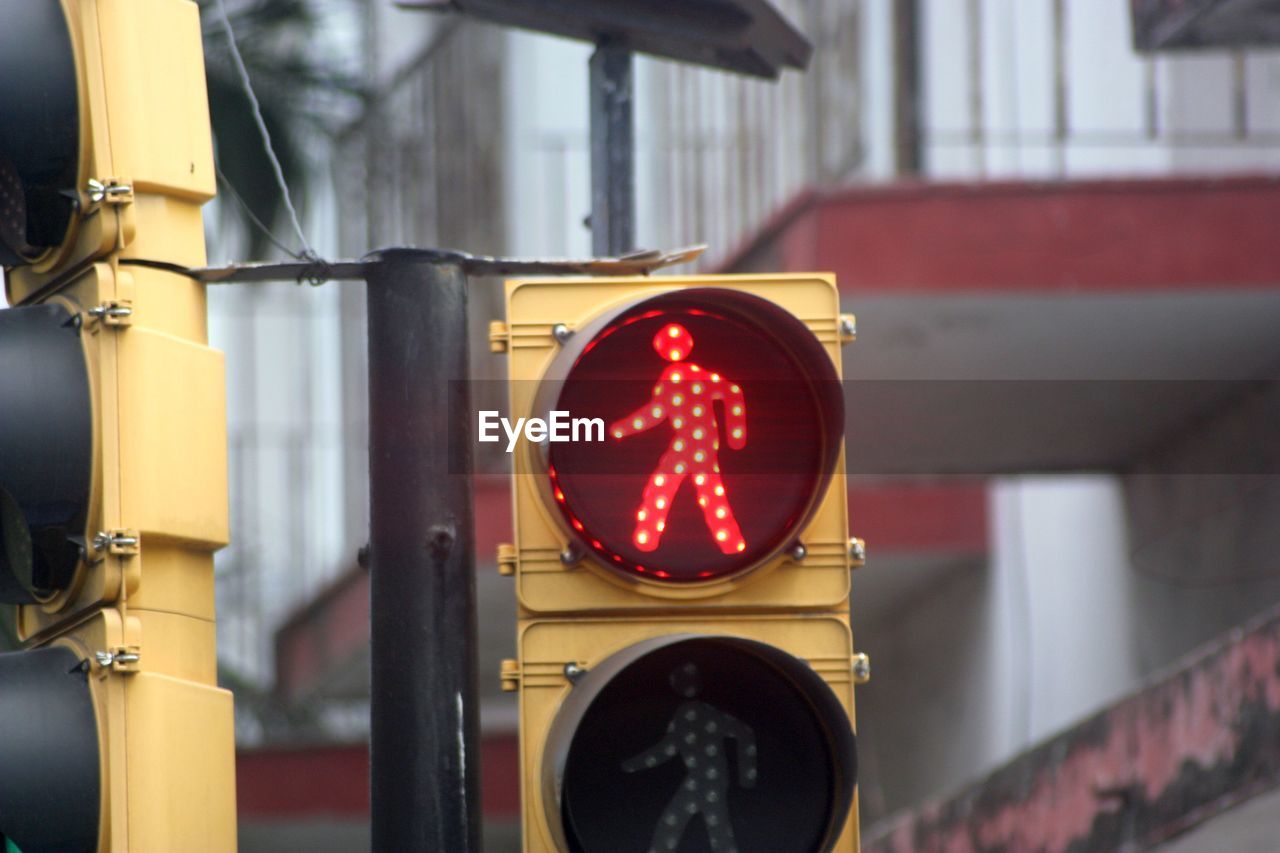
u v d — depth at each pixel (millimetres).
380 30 53125
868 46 47875
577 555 13242
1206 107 41531
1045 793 27266
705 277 13938
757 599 13422
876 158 47594
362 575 51500
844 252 36188
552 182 59906
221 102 42719
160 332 13453
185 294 13789
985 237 36156
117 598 13156
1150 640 44344
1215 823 28438
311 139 45125
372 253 13898
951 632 54531
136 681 13039
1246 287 35969
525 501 13336
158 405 13336
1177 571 43281
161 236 13758
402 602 13352
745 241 39219
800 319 13805
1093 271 36094
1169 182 36281
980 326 37344
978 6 42156
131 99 13742
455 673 13312
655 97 53344
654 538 13266
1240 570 40719
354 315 65125
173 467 13352
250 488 57375
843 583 13516
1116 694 46031
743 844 13008
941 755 55938
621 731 13102
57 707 13141
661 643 12531
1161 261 36094
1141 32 35188
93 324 13367
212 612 13617
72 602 13477
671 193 47875
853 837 13344
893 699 60219
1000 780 28141
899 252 36125
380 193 48188
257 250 43188
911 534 50688
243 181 43000
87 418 13242
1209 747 24859
